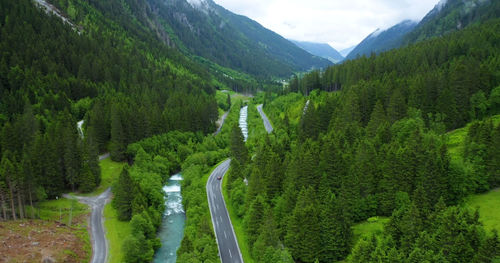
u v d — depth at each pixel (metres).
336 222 70.75
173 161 143.12
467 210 59.91
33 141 117.94
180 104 193.00
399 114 118.31
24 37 198.50
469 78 121.31
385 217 78.75
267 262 69.12
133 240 77.69
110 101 167.88
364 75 191.75
